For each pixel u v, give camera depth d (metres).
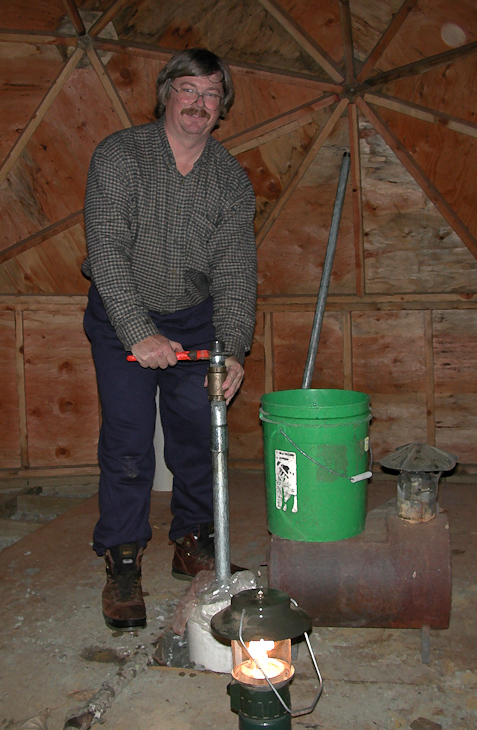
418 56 3.27
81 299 3.97
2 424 3.99
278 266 3.98
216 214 2.22
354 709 1.71
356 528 2.04
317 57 3.35
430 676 1.86
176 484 2.49
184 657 1.98
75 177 3.60
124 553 2.19
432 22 3.12
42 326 3.96
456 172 3.52
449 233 3.74
